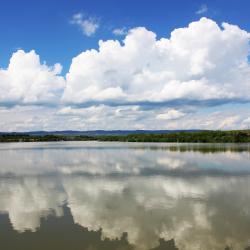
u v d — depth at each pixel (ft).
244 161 200.34
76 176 140.15
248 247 60.75
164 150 333.42
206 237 65.57
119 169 163.22
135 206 87.92
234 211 82.53
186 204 89.56
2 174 148.87
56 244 61.93
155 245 62.03
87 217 78.23
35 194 103.60
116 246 61.41
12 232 67.97
